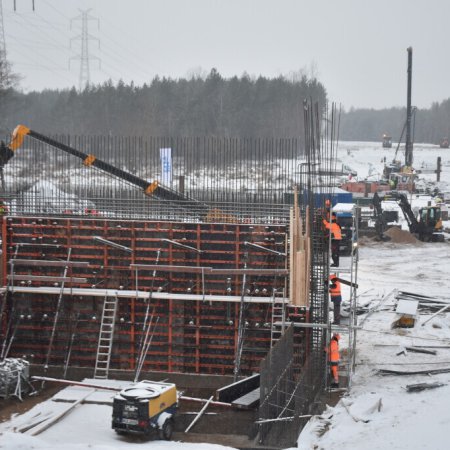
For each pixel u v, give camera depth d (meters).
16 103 143.50
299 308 33.09
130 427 26.09
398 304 44.16
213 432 27.64
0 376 30.58
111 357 35.09
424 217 80.38
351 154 178.25
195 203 37.78
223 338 34.44
